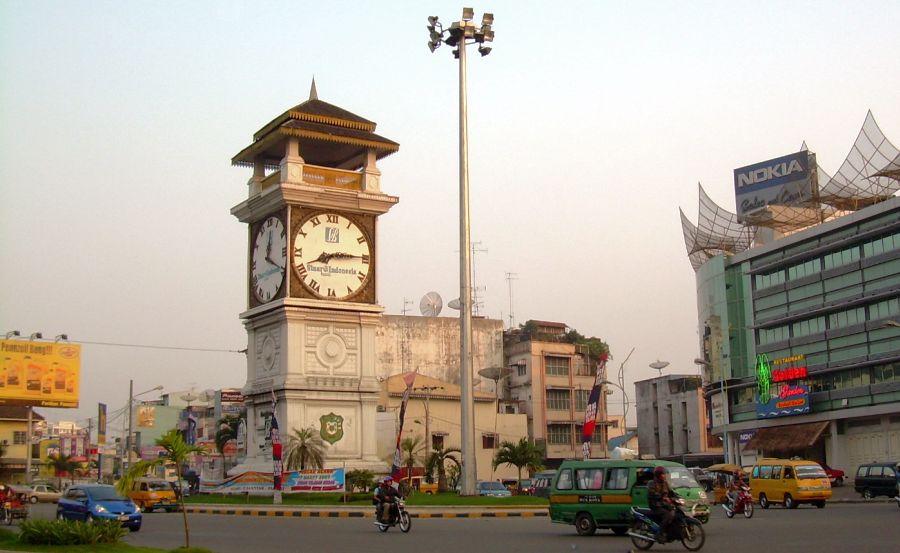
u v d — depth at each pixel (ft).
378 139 219.41
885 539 91.04
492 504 151.64
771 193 333.62
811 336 297.74
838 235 289.94
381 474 210.38
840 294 287.69
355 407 212.43
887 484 190.49
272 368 212.84
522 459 280.92
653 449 431.84
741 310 334.85
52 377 355.97
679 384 422.41
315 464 200.85
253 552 90.33
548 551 87.45
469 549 90.68
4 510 143.74
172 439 86.28
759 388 314.35
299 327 208.54
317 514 158.81
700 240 363.97
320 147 226.17
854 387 281.74
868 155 295.69
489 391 375.25
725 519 131.34
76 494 132.46
